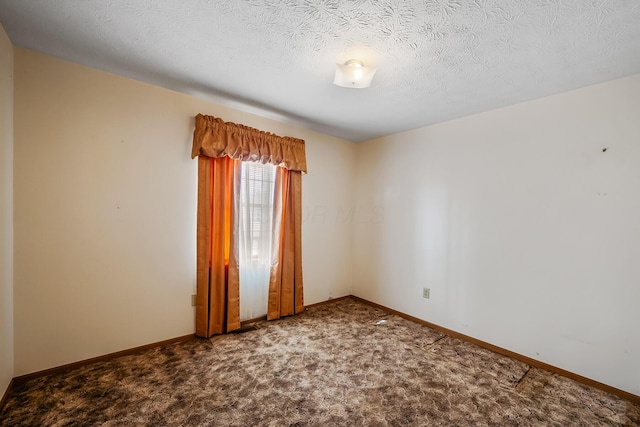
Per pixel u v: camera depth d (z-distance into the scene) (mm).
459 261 2742
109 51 1782
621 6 1253
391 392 1813
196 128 2424
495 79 1980
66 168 1919
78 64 1953
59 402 1632
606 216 1950
